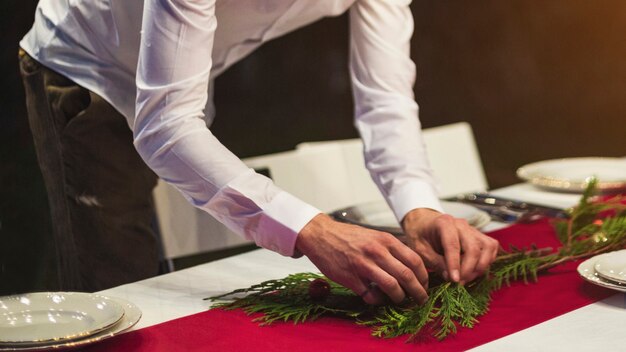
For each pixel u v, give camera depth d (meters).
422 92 5.58
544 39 5.72
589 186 1.63
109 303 1.22
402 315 1.21
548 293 1.37
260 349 1.14
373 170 1.65
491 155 5.54
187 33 1.29
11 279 3.56
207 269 1.54
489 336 1.17
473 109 5.66
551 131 5.71
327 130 5.26
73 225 1.89
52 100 1.83
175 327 1.23
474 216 1.71
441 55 5.59
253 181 1.33
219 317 1.27
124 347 1.15
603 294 1.35
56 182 1.90
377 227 1.62
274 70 5.19
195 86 1.31
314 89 5.28
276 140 5.14
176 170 1.34
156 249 2.01
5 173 3.85
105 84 1.81
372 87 1.69
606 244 1.51
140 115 1.33
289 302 1.30
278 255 1.64
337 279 1.28
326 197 2.21
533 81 5.71
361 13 1.69
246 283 1.45
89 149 1.85
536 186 2.20
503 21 5.65
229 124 5.11
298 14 1.73
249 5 1.67
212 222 1.97
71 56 1.82
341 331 1.21
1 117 4.01
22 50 1.91
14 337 1.13
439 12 5.55
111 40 1.74
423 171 1.61
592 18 5.72
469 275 1.35
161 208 1.92
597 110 5.79
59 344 1.09
